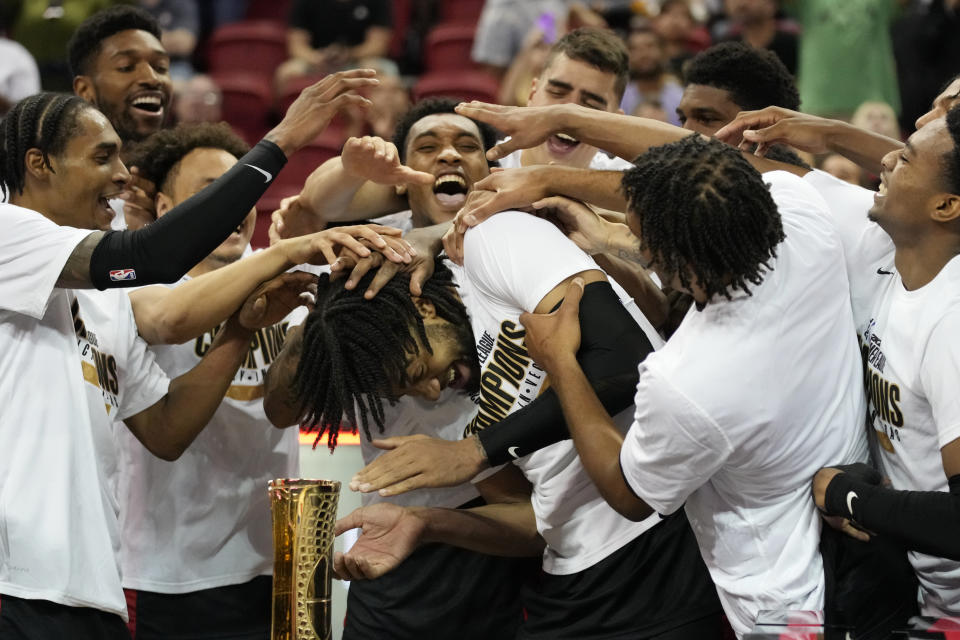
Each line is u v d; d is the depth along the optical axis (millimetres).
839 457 2498
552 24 7395
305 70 8227
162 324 2955
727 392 2311
